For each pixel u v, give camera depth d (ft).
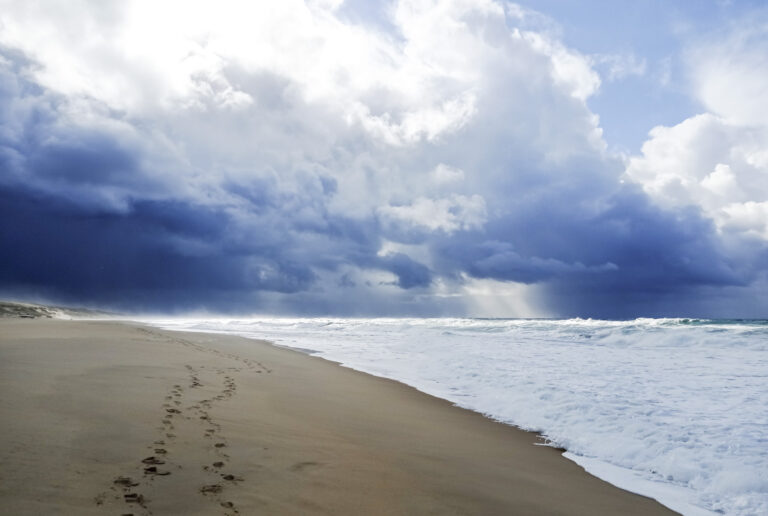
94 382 22.81
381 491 13.16
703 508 14.35
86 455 12.75
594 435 21.13
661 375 35.76
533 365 40.96
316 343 63.77
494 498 13.82
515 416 24.58
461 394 30.12
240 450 14.96
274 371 35.60
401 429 21.04
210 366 34.17
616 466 17.97
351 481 13.60
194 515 10.14
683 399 27.58
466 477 15.37
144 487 11.23
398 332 84.64
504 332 77.61
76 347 37.29
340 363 43.65
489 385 32.32
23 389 19.74
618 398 27.76
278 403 23.65
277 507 11.16
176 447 14.38
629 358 45.34
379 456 16.42
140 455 13.30
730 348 52.26
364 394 28.96
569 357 46.29
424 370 39.42
